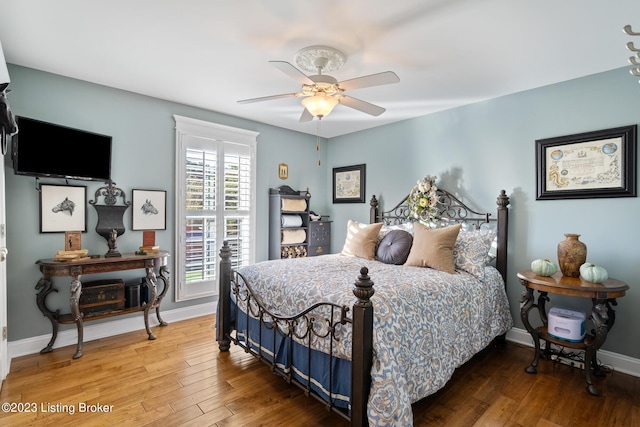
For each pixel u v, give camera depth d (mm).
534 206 2959
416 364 1772
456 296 2254
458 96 3186
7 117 1895
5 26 2029
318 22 1962
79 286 2602
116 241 3098
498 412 1950
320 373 1885
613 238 2545
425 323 1911
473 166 3375
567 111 2775
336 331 1775
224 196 3857
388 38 2129
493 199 3223
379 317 1655
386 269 2604
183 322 3479
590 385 2180
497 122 3199
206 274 3717
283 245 4234
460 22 1940
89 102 2941
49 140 2625
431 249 2693
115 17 1934
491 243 2910
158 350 2764
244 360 2600
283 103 3486
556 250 2830
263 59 2461
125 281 3186
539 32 2039
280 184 4477
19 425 1781
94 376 2316
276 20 1947
